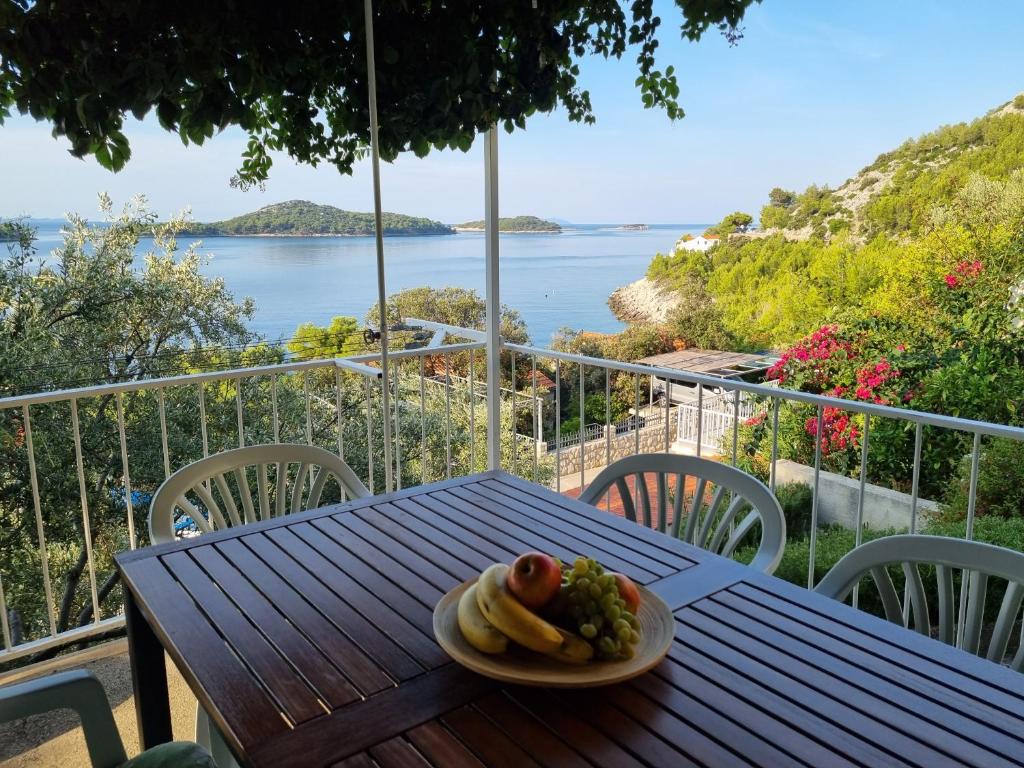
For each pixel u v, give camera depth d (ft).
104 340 18.79
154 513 6.08
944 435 13.44
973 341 13.80
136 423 18.54
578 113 10.94
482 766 2.77
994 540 10.38
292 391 20.40
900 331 14.89
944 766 2.77
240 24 8.25
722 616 3.97
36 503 7.92
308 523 5.58
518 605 3.30
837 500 14.10
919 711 3.11
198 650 3.70
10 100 7.66
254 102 9.39
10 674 8.09
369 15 7.82
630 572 4.62
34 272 18.43
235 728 3.04
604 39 10.44
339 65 9.43
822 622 3.90
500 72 10.03
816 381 15.57
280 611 4.14
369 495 6.86
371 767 2.78
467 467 20.26
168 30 7.86
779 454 16.02
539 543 5.15
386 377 8.71
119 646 8.71
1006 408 12.97
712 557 4.83
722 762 2.79
